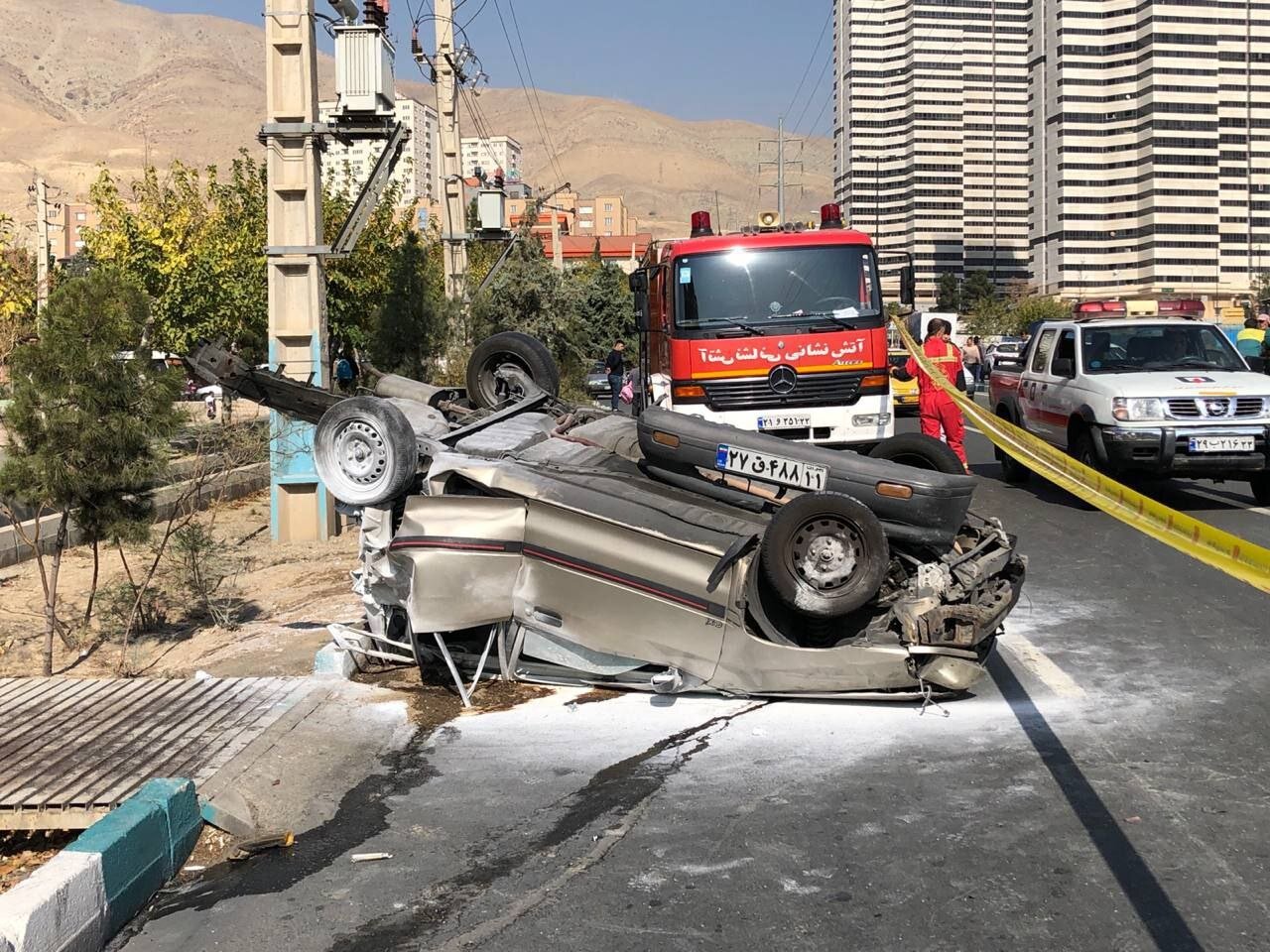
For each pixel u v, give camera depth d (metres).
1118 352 13.55
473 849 4.79
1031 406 14.70
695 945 3.94
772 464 6.67
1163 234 146.88
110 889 4.19
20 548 12.54
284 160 13.00
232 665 7.81
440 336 18.73
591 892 4.36
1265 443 12.03
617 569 6.44
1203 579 9.23
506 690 6.90
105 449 8.13
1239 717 5.99
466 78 24.06
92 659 8.55
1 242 19.95
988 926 3.99
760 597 6.48
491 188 23.31
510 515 6.68
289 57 12.91
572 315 29.92
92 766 5.50
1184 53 144.88
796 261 12.84
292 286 13.05
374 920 4.23
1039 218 156.25
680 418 6.97
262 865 4.76
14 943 3.60
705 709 6.43
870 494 6.44
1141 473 12.35
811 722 6.15
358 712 6.53
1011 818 4.85
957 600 6.36
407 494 7.28
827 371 12.63
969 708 6.28
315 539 13.34
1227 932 3.89
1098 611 8.34
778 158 64.12
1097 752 5.56
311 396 8.98
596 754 5.84
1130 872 4.34
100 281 8.27
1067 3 146.00
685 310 12.81
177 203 25.44
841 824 4.86
